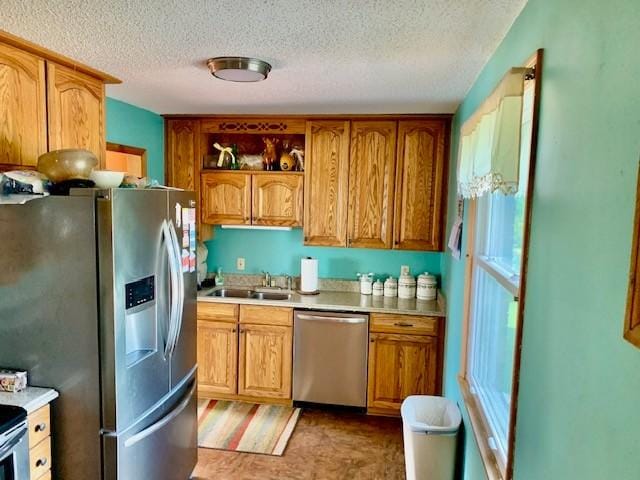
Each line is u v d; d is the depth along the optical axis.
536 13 1.30
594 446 0.83
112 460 1.90
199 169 3.80
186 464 2.51
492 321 2.09
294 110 3.46
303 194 3.70
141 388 2.05
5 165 1.84
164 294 2.19
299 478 2.69
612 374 0.77
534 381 1.20
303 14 1.59
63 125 2.15
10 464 1.64
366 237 3.65
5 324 1.91
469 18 1.58
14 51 1.86
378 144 3.56
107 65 2.26
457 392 2.69
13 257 1.88
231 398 3.68
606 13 0.83
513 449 1.36
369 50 1.98
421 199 3.54
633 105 0.73
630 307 0.67
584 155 0.92
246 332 3.59
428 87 2.61
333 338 3.45
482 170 1.59
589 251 0.88
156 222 2.12
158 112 3.64
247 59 2.12
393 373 3.42
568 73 1.03
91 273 1.84
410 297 3.71
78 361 1.88
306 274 3.83
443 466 2.38
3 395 1.83
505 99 1.29
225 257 4.17
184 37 1.85
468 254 2.49
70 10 1.57
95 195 1.81
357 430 3.25
